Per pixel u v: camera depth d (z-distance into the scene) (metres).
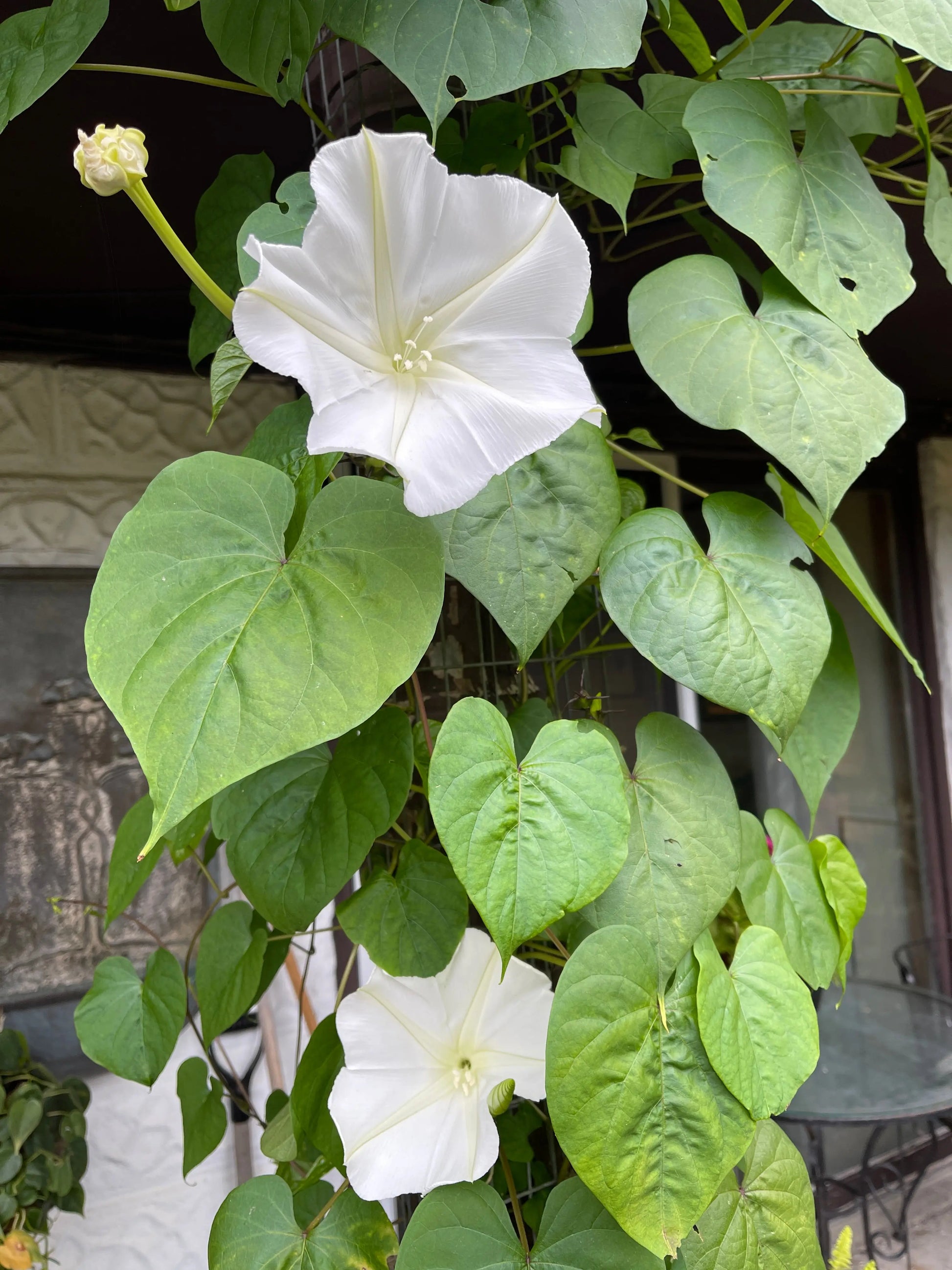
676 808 0.49
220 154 0.73
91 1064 0.91
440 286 0.39
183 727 0.36
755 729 1.54
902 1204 1.47
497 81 0.43
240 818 0.50
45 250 0.79
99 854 0.93
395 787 0.48
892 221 0.53
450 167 0.56
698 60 0.61
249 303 0.36
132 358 0.96
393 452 0.37
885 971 1.68
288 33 0.46
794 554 0.50
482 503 0.46
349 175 0.37
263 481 0.43
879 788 1.70
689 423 1.40
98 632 0.37
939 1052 1.24
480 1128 0.47
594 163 0.54
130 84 0.64
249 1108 0.64
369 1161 0.46
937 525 1.70
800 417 0.47
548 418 0.38
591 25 0.44
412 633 0.39
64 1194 0.78
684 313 0.49
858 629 1.69
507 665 0.59
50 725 0.92
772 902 0.57
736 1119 0.46
